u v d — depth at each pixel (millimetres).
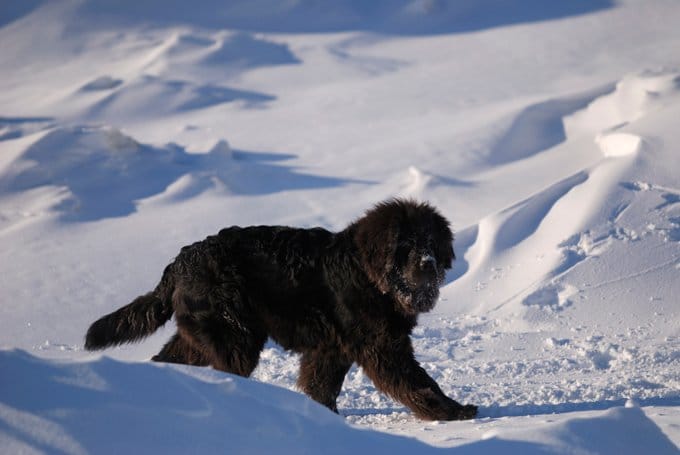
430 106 33062
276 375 10508
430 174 21312
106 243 17984
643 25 47062
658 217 15008
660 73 24391
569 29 48188
